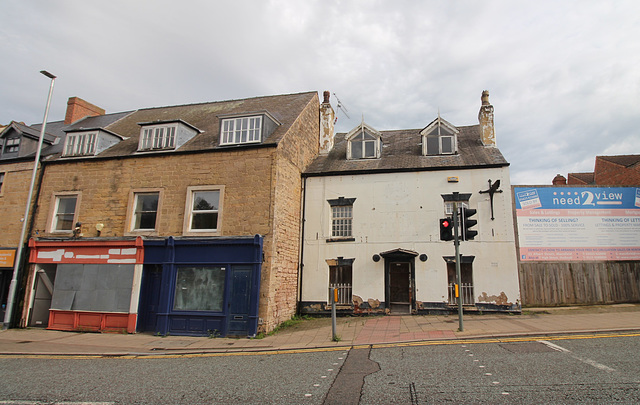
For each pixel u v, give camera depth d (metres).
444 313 13.88
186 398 6.14
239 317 12.00
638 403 5.23
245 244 12.43
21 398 6.27
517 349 8.40
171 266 12.82
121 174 14.72
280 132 14.59
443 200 14.70
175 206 13.87
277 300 13.00
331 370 7.50
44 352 9.88
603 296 14.20
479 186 14.48
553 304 14.20
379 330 11.40
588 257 14.50
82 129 15.74
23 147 16.62
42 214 15.16
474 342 9.26
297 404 5.71
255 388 6.54
